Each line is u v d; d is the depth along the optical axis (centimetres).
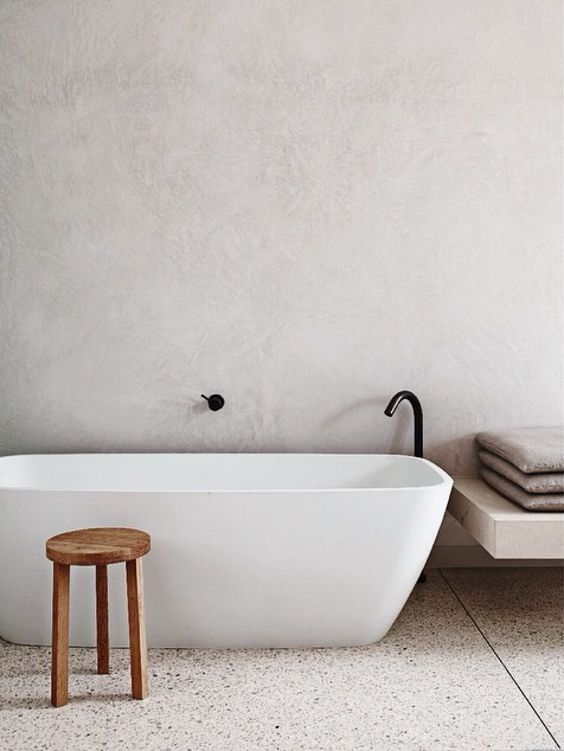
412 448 354
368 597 283
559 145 347
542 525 284
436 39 344
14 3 344
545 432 336
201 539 277
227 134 346
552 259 351
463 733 232
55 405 355
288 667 274
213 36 344
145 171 347
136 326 352
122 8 343
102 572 267
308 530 275
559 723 237
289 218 348
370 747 225
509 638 295
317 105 345
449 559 367
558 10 344
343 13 343
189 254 350
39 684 262
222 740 229
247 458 347
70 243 349
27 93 346
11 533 282
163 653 286
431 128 346
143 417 355
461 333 352
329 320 352
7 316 352
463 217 349
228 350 353
